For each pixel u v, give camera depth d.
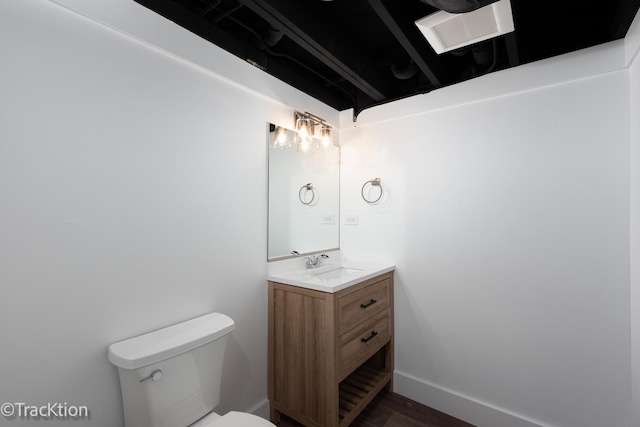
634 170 1.43
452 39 1.47
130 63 1.28
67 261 1.11
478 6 1.14
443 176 2.04
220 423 1.21
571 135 1.62
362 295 1.88
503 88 1.80
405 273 2.21
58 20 1.09
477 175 1.91
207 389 1.35
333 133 2.51
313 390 1.69
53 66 1.08
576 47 1.59
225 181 1.67
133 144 1.29
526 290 1.74
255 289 1.83
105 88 1.21
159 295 1.37
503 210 1.82
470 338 1.93
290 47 1.95
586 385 1.57
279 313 1.85
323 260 2.36
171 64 1.43
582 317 1.58
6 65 0.99
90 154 1.17
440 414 1.98
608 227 1.52
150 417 1.15
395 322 2.25
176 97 1.45
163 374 1.18
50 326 1.07
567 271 1.62
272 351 1.88
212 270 1.59
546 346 1.68
